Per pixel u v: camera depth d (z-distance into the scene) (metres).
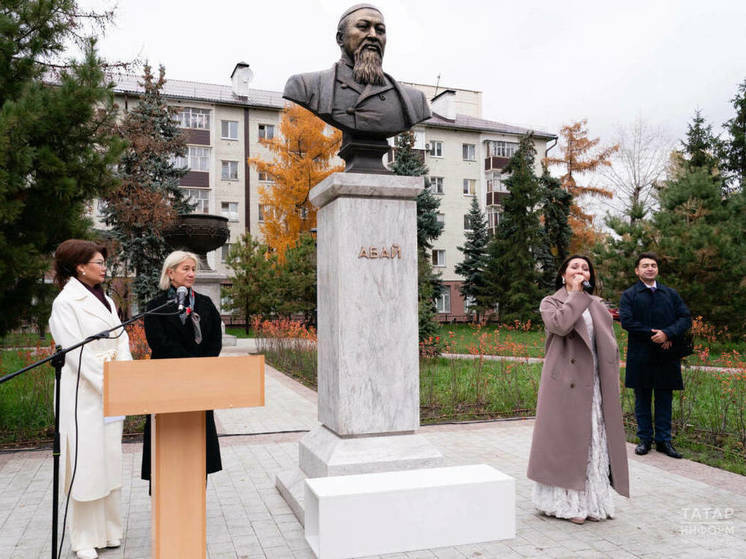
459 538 3.18
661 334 5.73
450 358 13.60
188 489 2.59
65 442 3.54
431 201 31.08
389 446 4.16
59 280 3.84
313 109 4.40
